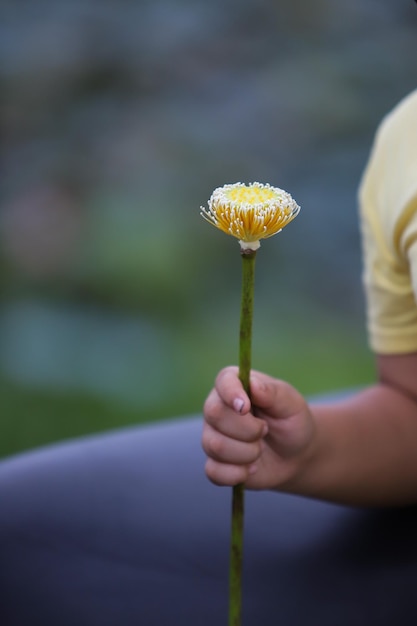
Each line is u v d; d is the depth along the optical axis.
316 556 1.17
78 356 2.95
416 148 1.20
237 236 0.98
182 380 2.86
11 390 2.82
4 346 2.98
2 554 1.20
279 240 3.34
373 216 1.26
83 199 3.46
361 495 1.20
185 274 3.22
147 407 2.77
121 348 2.98
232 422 1.08
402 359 1.25
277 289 3.24
